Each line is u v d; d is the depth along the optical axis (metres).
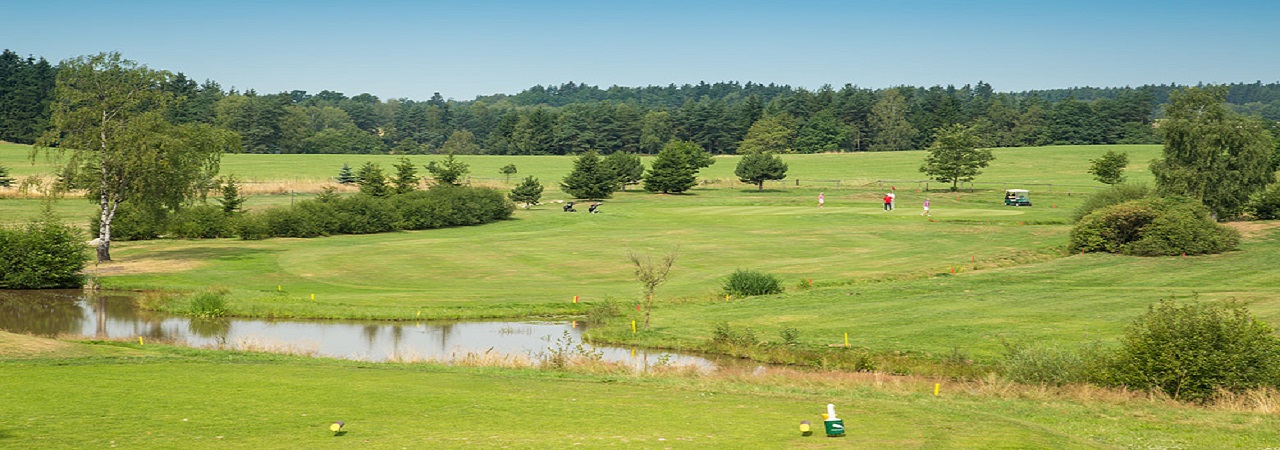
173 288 55.34
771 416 20.53
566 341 42.00
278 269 63.44
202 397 21.17
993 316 44.38
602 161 129.75
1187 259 64.00
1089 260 65.19
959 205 114.12
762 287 53.69
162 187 65.88
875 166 182.12
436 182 117.69
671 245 77.06
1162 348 27.39
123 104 66.00
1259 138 80.94
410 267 65.25
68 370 24.59
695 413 20.78
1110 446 19.05
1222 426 21.95
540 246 76.38
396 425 18.66
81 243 60.25
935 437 18.39
